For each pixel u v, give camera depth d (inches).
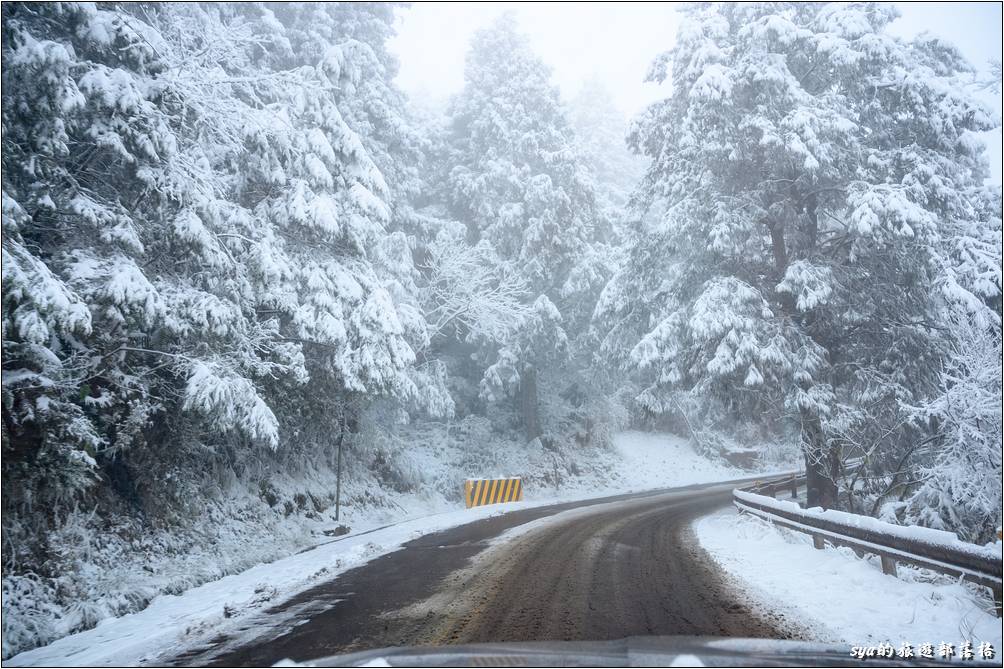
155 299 374.0
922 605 253.6
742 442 1549.0
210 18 580.1
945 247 609.9
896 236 574.6
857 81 669.9
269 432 423.8
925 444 585.6
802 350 610.2
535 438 1143.0
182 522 474.6
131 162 415.5
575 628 230.7
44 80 347.6
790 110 636.1
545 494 1052.5
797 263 607.2
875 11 716.0
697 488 1140.5
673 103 761.6
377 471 841.5
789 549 415.2
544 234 1031.0
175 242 430.6
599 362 1093.1
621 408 1350.9
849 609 255.9
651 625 233.6
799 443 679.1
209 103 479.5
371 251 728.3
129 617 295.7
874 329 649.6
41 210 369.1
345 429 665.0
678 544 450.0
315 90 624.1
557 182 1109.1
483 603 275.0
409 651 205.2
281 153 577.9
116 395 402.9
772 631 223.9
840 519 362.9
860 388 614.9
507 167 1084.5
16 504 357.1
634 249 767.7
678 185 714.2
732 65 696.4
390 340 593.3
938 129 638.5
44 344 366.9
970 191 668.1
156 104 438.3
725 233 634.8
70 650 241.6
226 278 468.8
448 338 1149.7
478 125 1128.2
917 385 604.4
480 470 1057.5
